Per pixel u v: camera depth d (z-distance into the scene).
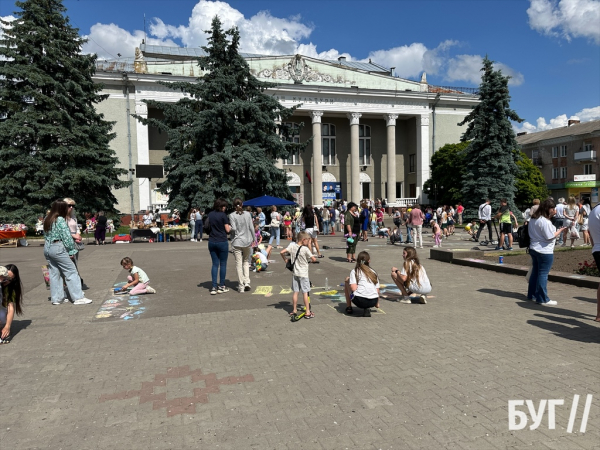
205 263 12.73
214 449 3.02
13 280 5.57
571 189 50.97
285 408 3.61
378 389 3.94
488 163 32.75
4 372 4.51
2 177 24.33
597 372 4.24
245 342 5.38
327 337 5.52
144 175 25.56
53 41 25.58
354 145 45.31
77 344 5.39
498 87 32.56
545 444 3.02
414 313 6.65
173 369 4.53
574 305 6.96
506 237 16.06
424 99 47.34
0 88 25.16
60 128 24.98
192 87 23.58
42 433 3.29
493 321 6.10
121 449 3.05
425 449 2.97
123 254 15.31
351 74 45.66
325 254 14.47
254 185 24.20
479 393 3.82
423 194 47.81
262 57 42.41
